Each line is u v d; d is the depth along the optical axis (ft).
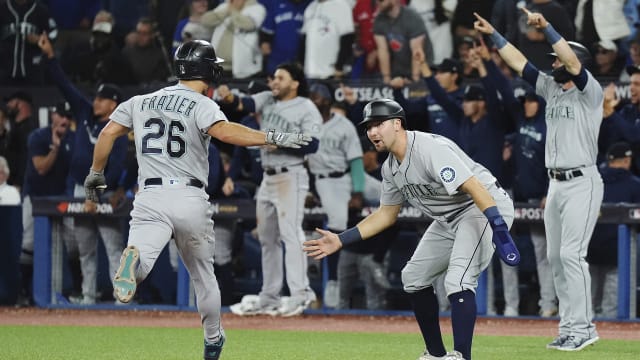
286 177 120.57
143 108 68.39
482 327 114.52
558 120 91.61
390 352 90.58
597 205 91.40
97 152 69.31
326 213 127.13
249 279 135.64
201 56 68.74
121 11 161.79
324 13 148.56
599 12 136.36
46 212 132.77
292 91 120.37
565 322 93.61
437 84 125.80
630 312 118.62
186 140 67.10
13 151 148.25
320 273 135.95
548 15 136.87
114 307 133.18
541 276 121.08
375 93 139.13
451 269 68.69
